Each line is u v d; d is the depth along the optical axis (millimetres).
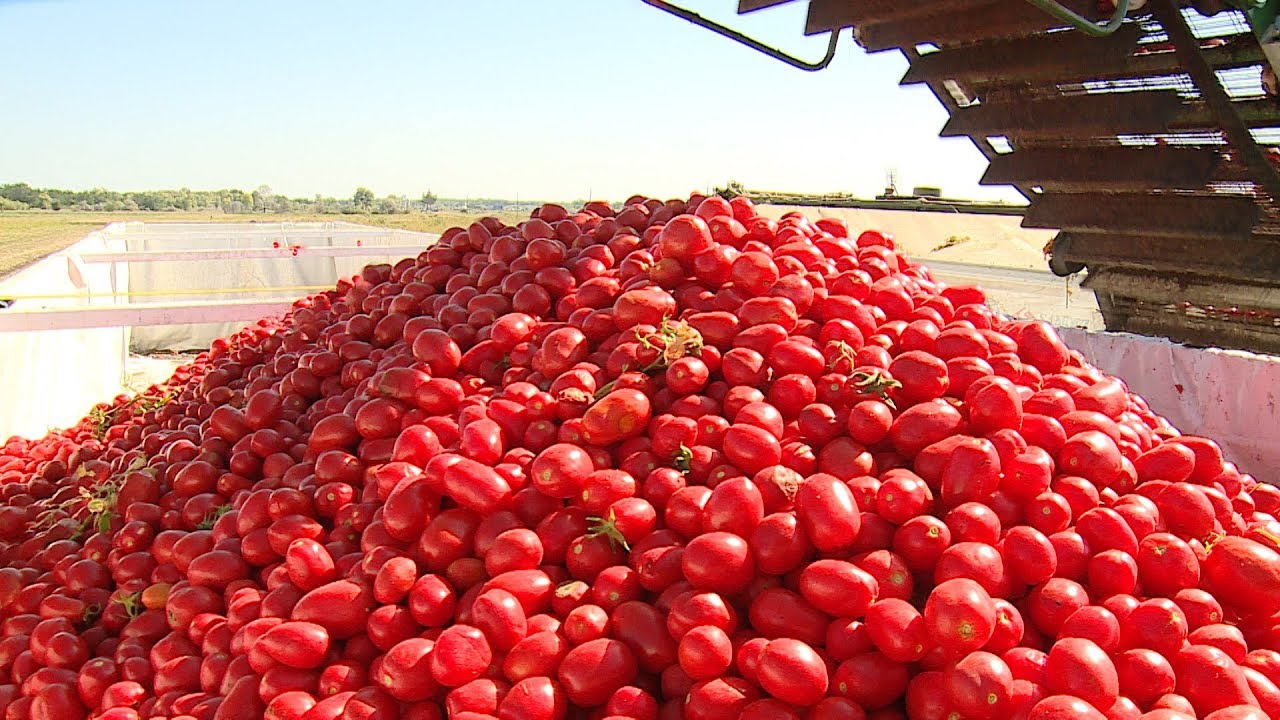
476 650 746
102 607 1031
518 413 970
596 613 774
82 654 965
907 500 804
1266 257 1732
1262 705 746
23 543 1207
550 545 848
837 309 1058
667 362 989
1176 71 1646
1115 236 2045
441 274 1372
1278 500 1089
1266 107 1582
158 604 993
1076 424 952
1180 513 899
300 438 1174
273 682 793
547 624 778
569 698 742
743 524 790
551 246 1247
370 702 757
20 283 2695
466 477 852
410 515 862
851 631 734
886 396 937
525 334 1137
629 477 868
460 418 990
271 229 7832
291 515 961
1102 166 1879
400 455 958
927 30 1929
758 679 709
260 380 1316
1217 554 849
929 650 717
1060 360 1116
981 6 1797
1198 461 995
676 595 784
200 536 1009
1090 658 691
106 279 4629
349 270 5277
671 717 744
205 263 5195
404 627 811
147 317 2086
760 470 857
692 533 825
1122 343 1872
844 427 918
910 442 887
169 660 907
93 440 1508
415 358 1130
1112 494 909
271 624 837
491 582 799
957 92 2145
